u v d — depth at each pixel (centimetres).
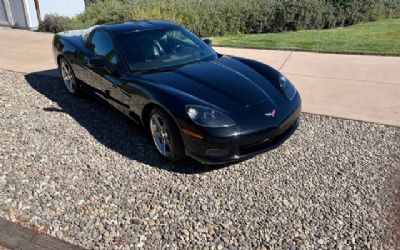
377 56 755
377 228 316
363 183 375
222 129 374
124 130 509
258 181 385
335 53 788
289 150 441
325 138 465
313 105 555
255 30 1101
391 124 490
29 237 319
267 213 339
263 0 1141
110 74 491
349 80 639
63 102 613
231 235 316
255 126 384
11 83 703
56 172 414
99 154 449
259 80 446
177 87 418
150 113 430
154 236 318
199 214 342
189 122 379
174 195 369
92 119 546
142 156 442
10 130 515
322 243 304
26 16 1162
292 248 300
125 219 338
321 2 1113
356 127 488
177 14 1094
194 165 419
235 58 517
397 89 593
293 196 360
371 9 1163
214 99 399
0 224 336
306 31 1045
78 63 573
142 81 439
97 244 311
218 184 383
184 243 309
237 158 386
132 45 488
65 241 314
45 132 508
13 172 416
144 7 1130
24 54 894
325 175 391
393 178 380
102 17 1164
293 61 749
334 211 338
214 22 1073
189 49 505
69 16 1303
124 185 387
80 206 357
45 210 354
